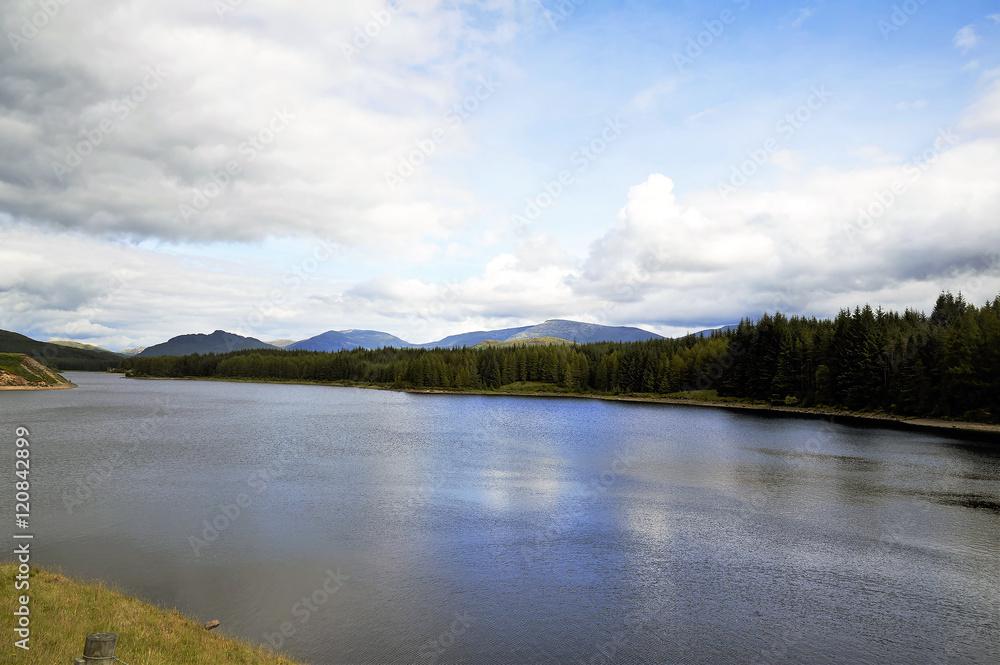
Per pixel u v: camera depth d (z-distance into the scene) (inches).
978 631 906.7
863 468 2352.4
